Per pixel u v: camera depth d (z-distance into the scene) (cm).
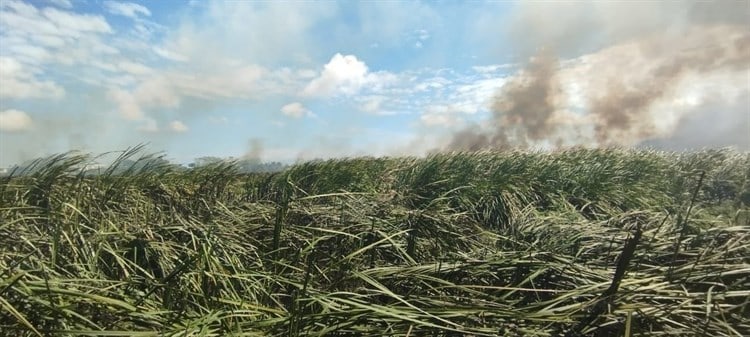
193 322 178
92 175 460
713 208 574
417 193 612
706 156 986
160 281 220
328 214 392
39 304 176
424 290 232
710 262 250
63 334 167
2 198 340
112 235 284
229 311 194
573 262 267
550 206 593
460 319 197
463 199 573
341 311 190
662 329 189
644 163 852
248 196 583
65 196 384
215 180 578
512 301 219
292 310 191
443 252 323
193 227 321
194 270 237
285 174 613
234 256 267
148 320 186
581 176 687
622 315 191
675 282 227
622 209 607
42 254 249
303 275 254
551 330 188
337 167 697
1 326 168
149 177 525
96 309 185
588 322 187
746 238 303
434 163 675
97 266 250
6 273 191
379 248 312
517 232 388
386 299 234
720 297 202
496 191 580
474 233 401
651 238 312
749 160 884
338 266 254
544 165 746
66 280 197
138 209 424
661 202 624
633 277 227
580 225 382
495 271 260
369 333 186
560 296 206
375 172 755
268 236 345
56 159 445
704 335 180
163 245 280
